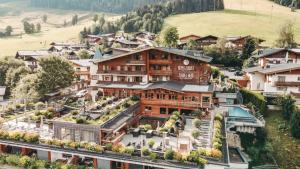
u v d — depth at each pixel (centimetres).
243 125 5700
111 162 4597
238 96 6894
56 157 4931
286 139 5697
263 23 17162
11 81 8950
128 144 4766
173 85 6250
